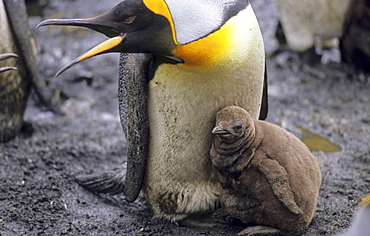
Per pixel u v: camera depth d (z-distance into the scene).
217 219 16.36
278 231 14.97
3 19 21.03
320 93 27.45
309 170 14.62
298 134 23.58
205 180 15.87
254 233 14.96
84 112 25.94
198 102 14.77
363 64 28.95
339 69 29.64
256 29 14.63
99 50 13.51
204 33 13.61
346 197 17.77
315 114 25.39
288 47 31.58
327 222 16.00
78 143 22.56
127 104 15.69
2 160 20.06
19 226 16.25
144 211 17.80
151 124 15.70
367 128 23.84
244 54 14.26
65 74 28.44
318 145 22.61
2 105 21.44
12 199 17.53
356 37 28.33
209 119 15.04
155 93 15.20
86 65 29.53
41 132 23.80
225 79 14.44
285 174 14.04
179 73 14.55
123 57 16.11
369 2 27.42
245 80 14.71
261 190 14.34
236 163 14.38
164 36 13.58
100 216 17.17
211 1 13.96
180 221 16.48
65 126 24.53
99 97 27.16
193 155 15.52
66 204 17.66
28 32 22.20
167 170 15.92
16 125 22.62
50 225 16.42
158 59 14.65
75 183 18.89
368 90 27.78
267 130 14.63
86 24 13.58
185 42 13.61
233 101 14.91
